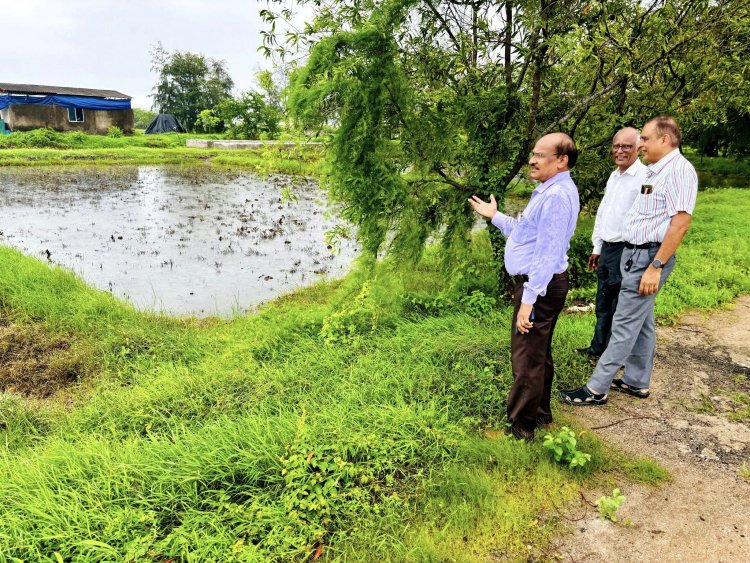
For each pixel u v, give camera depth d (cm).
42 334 527
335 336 469
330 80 414
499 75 512
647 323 345
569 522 251
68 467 291
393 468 284
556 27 440
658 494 268
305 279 766
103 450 307
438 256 604
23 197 1480
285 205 1432
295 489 264
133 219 1196
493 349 416
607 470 286
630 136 370
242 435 307
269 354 464
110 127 3528
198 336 521
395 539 238
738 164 2156
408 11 445
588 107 557
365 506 255
